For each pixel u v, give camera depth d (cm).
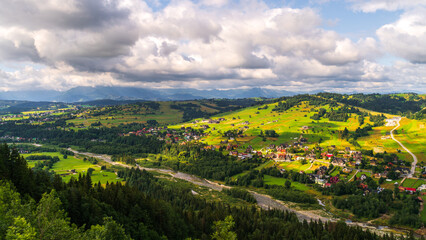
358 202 17600
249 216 14162
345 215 16775
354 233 12381
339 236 12312
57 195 8950
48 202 5869
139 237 9612
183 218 12388
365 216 16562
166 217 11538
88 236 5772
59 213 5972
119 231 7088
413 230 14650
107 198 10969
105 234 6375
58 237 5022
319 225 13362
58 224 5109
